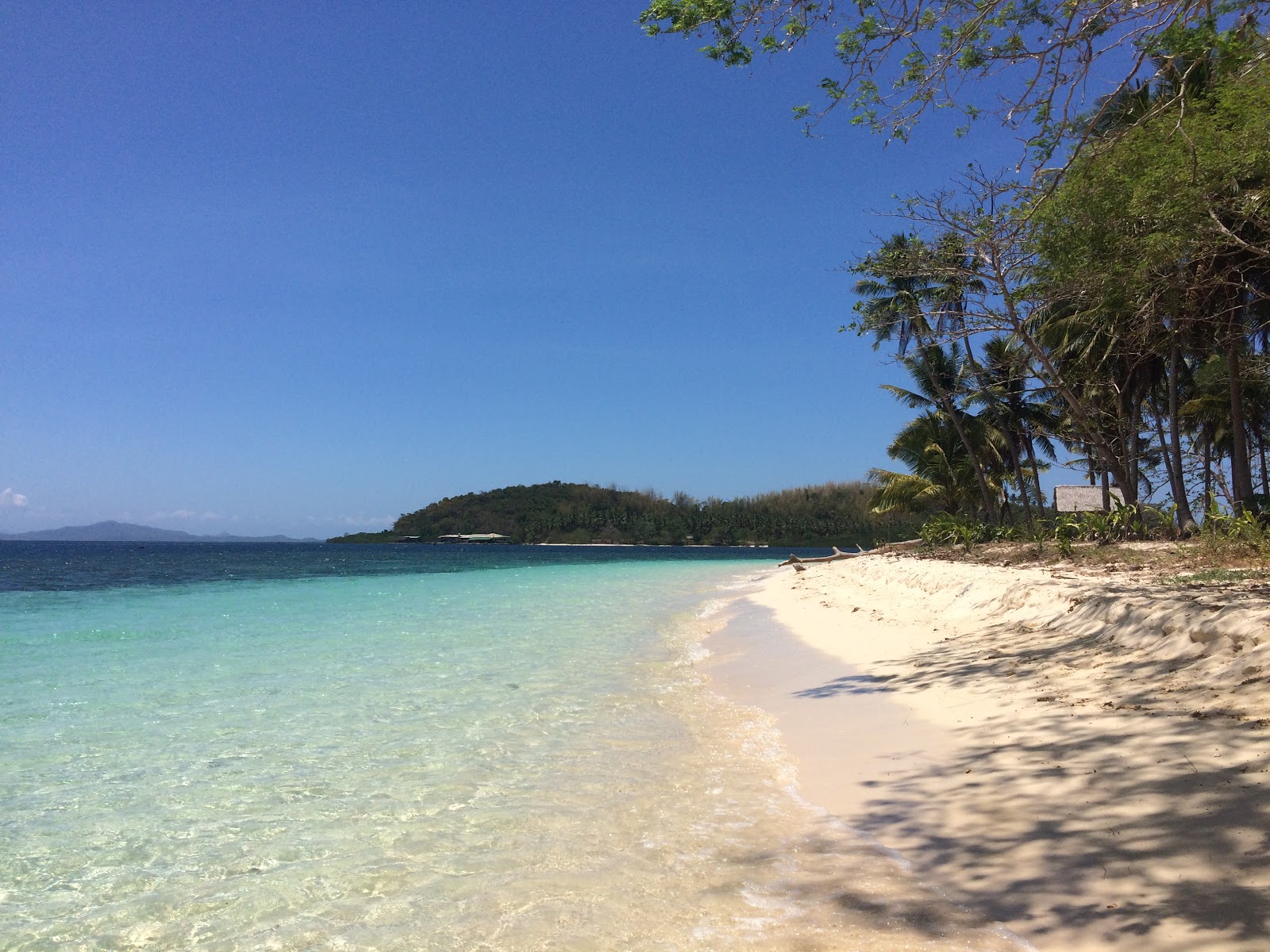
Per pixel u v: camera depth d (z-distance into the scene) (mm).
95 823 5102
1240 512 19188
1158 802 4215
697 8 7199
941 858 4129
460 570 47156
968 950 3234
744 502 152750
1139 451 31078
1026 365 22703
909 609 14281
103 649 12688
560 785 5770
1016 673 7672
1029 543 22953
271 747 6816
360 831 4941
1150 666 6887
